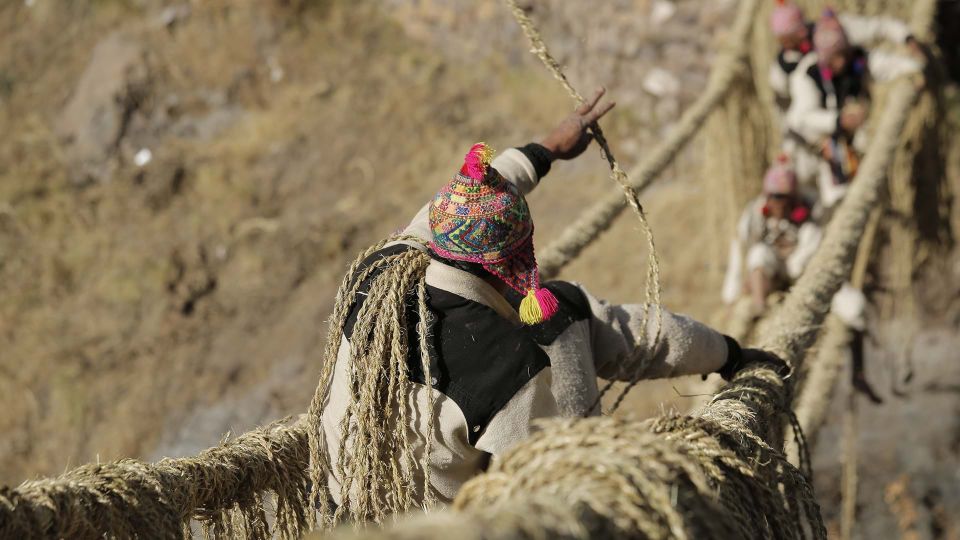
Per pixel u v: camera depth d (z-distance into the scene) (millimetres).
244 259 11914
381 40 14203
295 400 10461
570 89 3100
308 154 12961
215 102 13648
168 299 11578
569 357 2529
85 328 11453
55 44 14305
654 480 1657
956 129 9992
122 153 13180
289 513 2846
